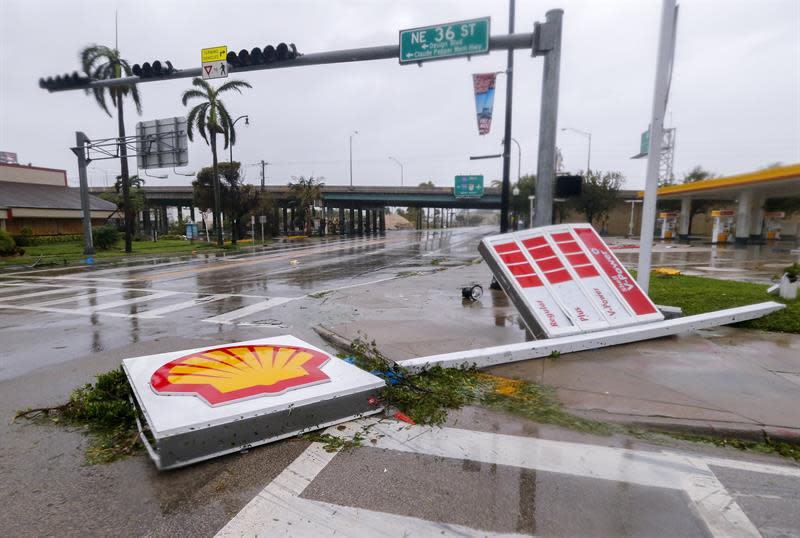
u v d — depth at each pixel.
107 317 9.06
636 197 57.16
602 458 3.42
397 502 2.89
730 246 31.33
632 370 5.18
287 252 29.03
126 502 2.93
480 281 13.64
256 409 3.59
